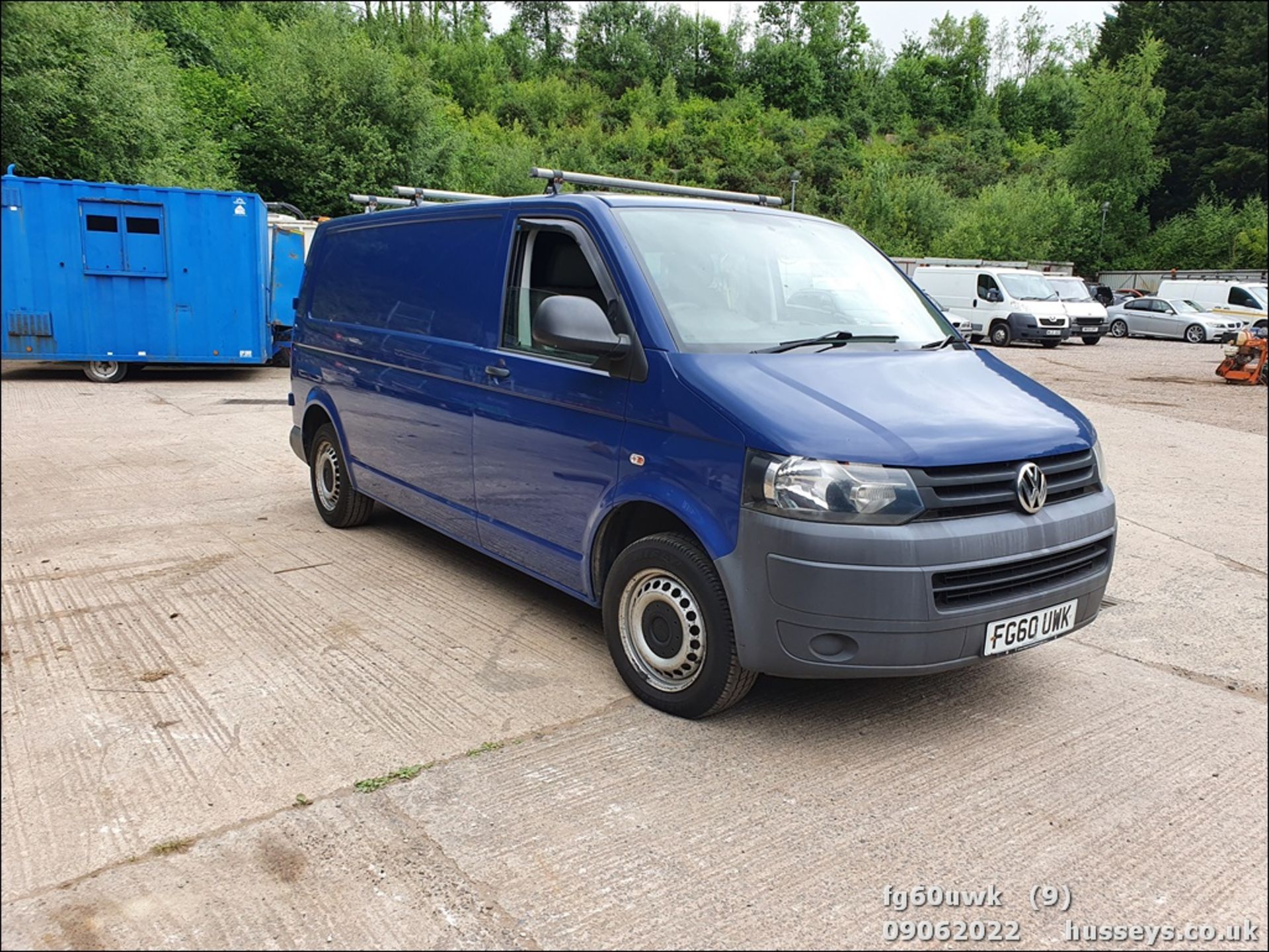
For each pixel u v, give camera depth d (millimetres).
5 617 4559
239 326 14562
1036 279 28922
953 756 3420
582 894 2562
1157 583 5727
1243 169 56156
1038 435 3459
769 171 75250
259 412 11508
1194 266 49750
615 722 3578
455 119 59875
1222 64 58594
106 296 13758
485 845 2768
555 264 4160
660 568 3561
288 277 15586
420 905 2496
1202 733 3684
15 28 20969
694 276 3910
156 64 27266
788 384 3412
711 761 3309
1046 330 27000
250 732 3418
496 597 4973
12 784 3035
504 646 4293
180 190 13875
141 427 10297
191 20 41344
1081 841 2912
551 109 78750
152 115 23578
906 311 4426
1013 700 3949
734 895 2586
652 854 2756
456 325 4695
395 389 5203
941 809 3064
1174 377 19234
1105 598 5418
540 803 2996
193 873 2592
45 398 12273
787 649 3188
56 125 22000
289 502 7016
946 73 105438
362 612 4691
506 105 76562
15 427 10094
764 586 3176
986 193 52688
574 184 4637
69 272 13516
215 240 14195
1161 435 11430
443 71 74250
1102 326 29031
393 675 3947
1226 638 4797
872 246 4879
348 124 33219
